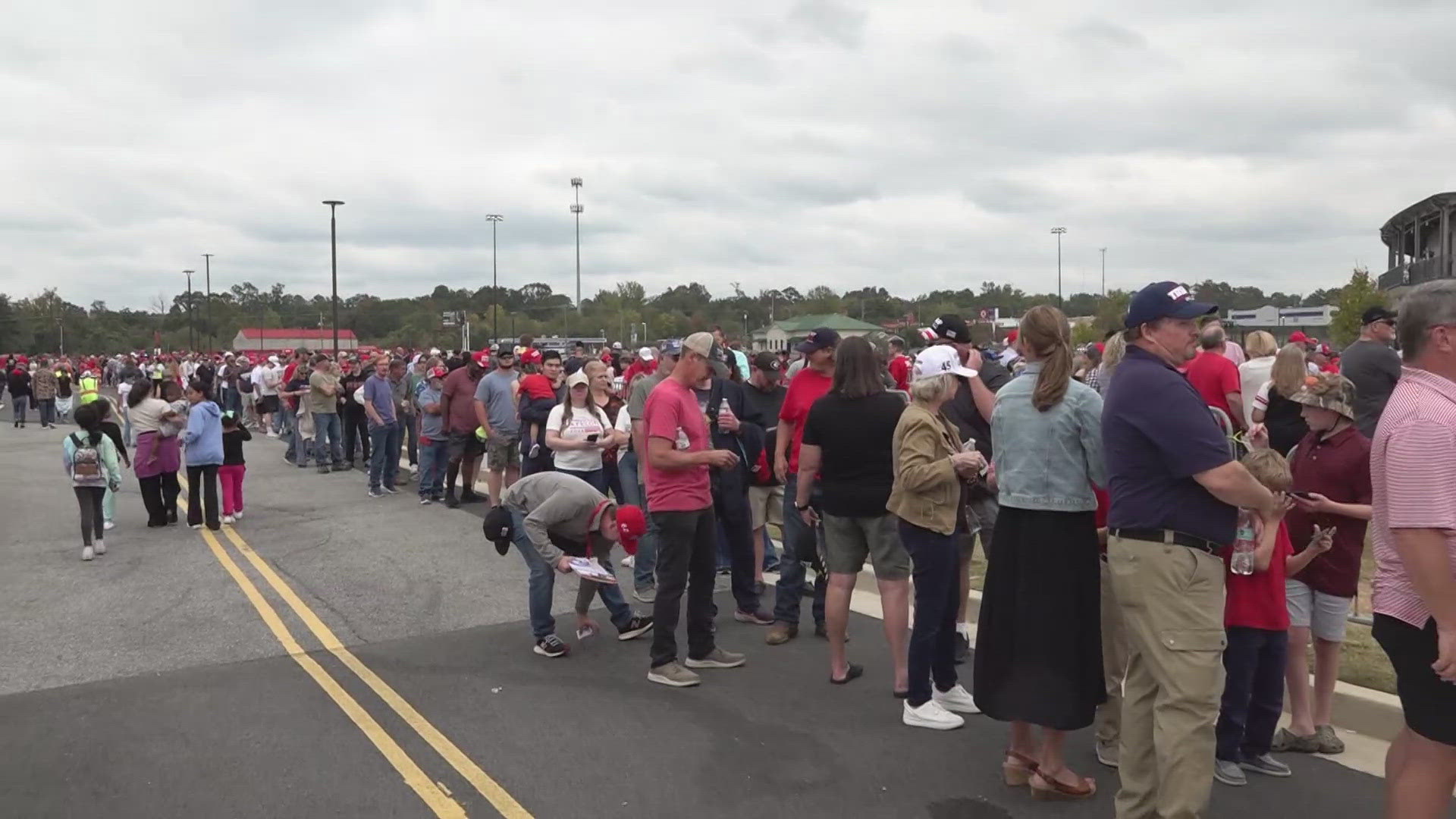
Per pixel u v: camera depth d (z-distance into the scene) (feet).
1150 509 11.99
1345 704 16.79
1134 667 12.89
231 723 17.61
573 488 20.98
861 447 18.12
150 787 15.03
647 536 26.40
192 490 36.86
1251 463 13.89
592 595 22.53
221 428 37.14
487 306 355.36
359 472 52.21
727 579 28.63
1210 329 26.30
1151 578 11.95
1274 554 14.30
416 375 53.26
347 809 14.24
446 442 41.63
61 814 14.20
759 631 23.36
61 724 17.60
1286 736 15.85
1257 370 25.40
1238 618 14.33
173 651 21.84
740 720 17.53
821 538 22.03
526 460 31.86
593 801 14.44
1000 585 14.08
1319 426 15.40
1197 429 11.49
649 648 22.00
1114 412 12.27
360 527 36.47
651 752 16.20
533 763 15.78
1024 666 13.73
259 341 299.38
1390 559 10.77
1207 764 11.83
